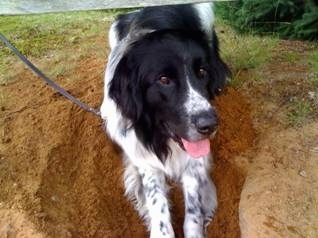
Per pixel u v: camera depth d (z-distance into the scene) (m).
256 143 0.81
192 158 0.73
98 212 0.74
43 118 0.85
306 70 0.93
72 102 0.87
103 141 0.84
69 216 0.71
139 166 0.76
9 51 1.04
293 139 0.79
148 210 0.75
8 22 1.18
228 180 0.77
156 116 0.67
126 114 0.68
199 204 0.74
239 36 1.07
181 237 0.75
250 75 0.93
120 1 0.57
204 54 0.66
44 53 1.04
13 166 0.76
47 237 0.65
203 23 0.69
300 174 0.73
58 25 1.16
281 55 0.99
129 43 0.65
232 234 0.71
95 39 1.08
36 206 0.69
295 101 0.86
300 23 1.02
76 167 0.80
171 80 0.64
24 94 0.91
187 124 0.62
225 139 0.82
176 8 0.68
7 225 0.66
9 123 0.84
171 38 0.64
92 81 0.93
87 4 0.56
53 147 0.79
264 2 1.06
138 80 0.65
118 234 0.74
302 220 0.66
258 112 0.85
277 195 0.70
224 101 0.86
